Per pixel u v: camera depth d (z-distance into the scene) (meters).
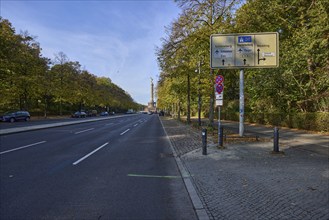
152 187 6.68
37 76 50.09
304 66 21.23
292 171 7.86
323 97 20.55
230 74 22.77
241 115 15.76
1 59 40.62
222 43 15.09
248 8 19.19
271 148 12.23
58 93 60.16
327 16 16.25
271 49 14.91
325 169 8.09
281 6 20.67
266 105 29.75
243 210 5.02
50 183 6.95
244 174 7.61
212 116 20.86
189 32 19.92
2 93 43.47
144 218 4.79
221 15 18.92
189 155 10.89
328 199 5.48
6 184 6.83
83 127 28.78
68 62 66.50
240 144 13.53
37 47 51.97
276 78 24.30
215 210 5.05
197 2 19.55
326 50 17.61
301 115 21.98
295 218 4.59
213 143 14.16
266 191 6.06
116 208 5.25
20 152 11.81
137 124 35.06
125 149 12.97
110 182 7.11
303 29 18.84
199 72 22.50
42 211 5.07
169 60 22.58
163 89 52.53
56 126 28.62
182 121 40.56
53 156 10.88
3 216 4.84
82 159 10.27
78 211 5.08
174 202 5.62
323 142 14.33
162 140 16.81
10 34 43.56
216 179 7.17
